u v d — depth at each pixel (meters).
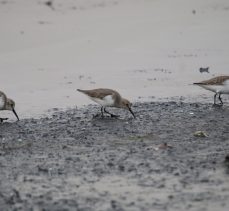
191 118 15.73
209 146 12.91
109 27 33.09
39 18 35.31
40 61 26.78
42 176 11.11
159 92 19.98
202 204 9.32
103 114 16.67
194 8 37.09
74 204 9.49
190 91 19.92
